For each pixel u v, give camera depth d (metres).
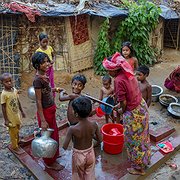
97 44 7.74
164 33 9.74
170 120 5.65
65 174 4.00
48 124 3.89
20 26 6.73
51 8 6.92
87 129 3.33
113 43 7.97
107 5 7.84
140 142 3.78
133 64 5.09
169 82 6.96
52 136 3.97
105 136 4.31
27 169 4.16
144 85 4.50
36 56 3.60
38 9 6.65
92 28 7.66
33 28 6.92
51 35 7.18
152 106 6.19
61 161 4.27
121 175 3.99
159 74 7.96
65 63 7.53
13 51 6.73
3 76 4.07
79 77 4.04
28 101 6.32
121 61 3.50
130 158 3.93
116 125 4.47
